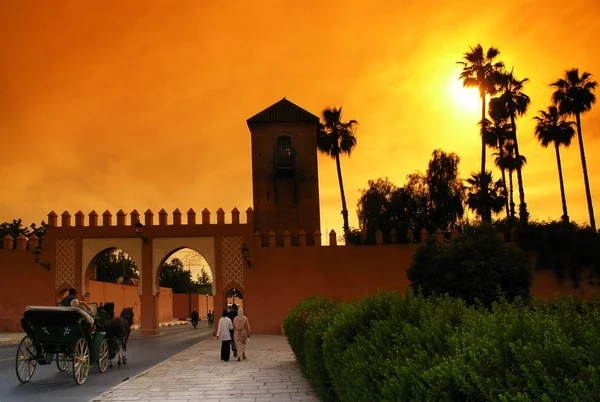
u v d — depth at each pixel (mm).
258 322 30703
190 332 37250
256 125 39250
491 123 44844
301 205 38156
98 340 13477
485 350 3438
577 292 30141
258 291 31031
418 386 3854
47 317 12016
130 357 18969
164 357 18922
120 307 48375
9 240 32469
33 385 12102
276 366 15016
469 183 45062
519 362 3205
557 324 3518
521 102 42750
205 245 31953
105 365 14719
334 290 30859
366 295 7520
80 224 32562
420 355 4090
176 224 32188
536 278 30578
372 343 5492
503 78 40781
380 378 4832
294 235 32219
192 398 10031
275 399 9797
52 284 32031
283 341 24922
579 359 3012
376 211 39594
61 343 12344
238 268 31453
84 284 31938
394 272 30938
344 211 45031
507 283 21125
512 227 32062
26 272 32125
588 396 2762
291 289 30953
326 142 45719
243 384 11664
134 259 32156
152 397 10188
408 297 6262
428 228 38375
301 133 39156
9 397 10492
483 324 4125
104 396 10344
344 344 6477
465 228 23188
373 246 31266
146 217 32500
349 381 5688
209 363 15969
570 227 30891
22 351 13609
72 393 10984
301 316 12391
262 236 32500
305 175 38500
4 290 31906
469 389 3316
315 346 8336
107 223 32562
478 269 21047
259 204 38219
